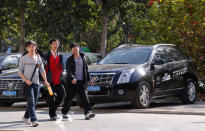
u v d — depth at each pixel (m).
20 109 16.83
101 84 15.56
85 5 31.97
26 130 10.63
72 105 18.72
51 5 32.25
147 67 16.27
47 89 12.61
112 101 15.56
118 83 15.42
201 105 17.67
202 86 21.94
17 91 17.20
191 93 18.56
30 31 34.53
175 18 22.41
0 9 35.44
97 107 17.36
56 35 32.25
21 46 36.88
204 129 10.69
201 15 21.05
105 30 33.00
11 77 17.41
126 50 17.62
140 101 15.59
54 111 12.90
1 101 17.62
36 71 11.57
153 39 23.48
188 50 22.08
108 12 32.94
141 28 23.61
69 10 32.03
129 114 14.53
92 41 62.34
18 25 39.50
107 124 11.73
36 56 11.62
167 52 17.84
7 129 10.78
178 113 14.69
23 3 34.47
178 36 22.20
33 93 11.53
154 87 16.36
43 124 11.84
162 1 22.59
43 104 19.41
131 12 34.28
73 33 32.34
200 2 21.11
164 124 11.66
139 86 15.55
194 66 19.25
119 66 16.05
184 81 18.20
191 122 12.10
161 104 18.22
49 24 32.47
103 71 15.68
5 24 38.09
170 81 17.30
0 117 13.73
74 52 12.84
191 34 21.80
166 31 22.80
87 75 13.05
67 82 12.91
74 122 12.24
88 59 19.62
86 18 33.03
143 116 13.80
